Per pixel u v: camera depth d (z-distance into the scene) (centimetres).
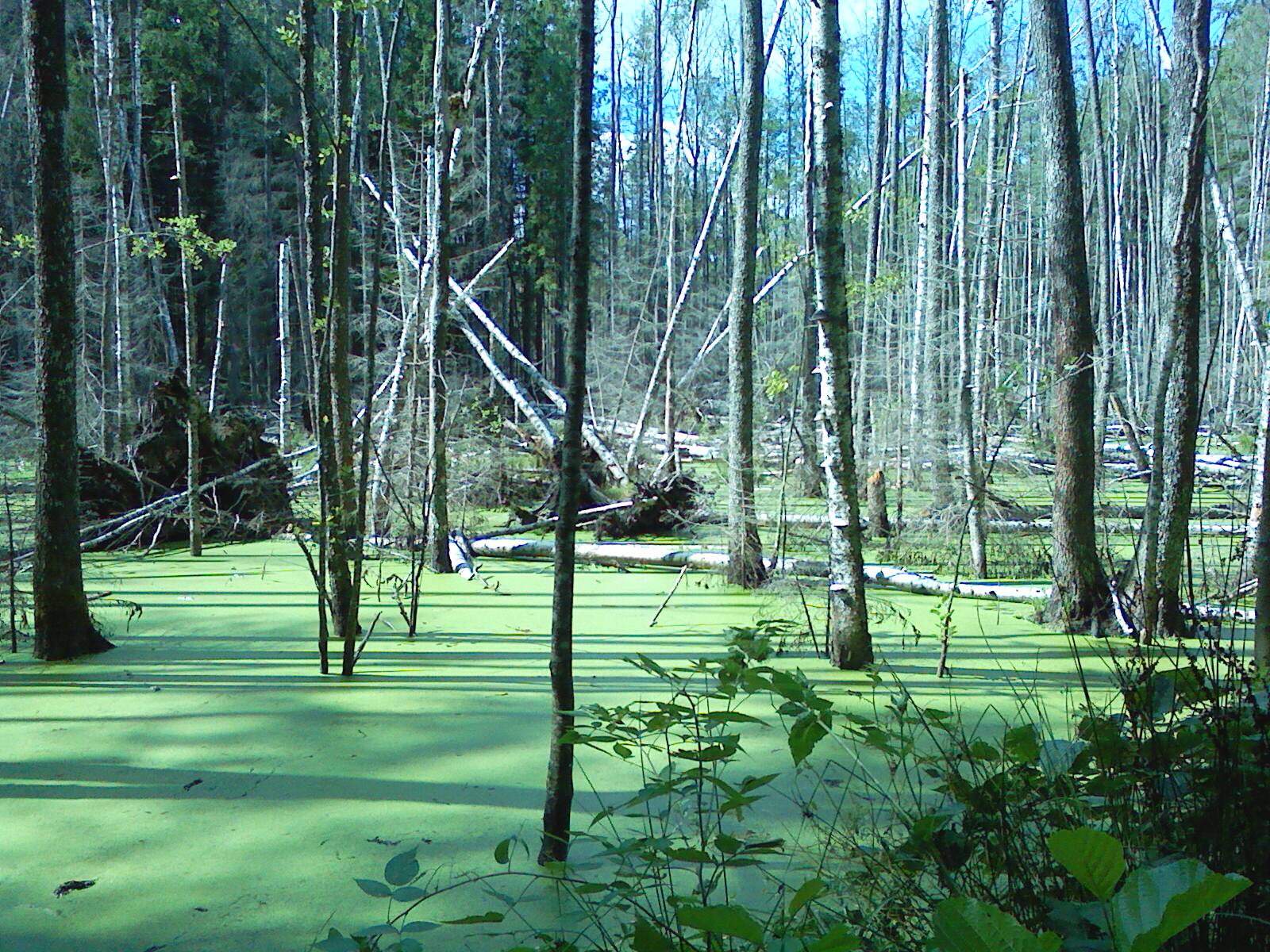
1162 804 267
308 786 419
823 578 895
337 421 687
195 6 2212
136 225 1781
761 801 385
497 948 290
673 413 1338
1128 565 691
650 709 508
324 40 1441
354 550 596
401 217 1301
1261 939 223
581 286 316
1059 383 713
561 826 333
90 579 912
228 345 2534
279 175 2614
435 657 644
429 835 371
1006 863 267
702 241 1306
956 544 1042
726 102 2600
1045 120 707
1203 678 291
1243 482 975
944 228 1416
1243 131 2080
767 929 263
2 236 1205
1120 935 142
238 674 598
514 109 2425
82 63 2028
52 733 489
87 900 325
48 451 628
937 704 513
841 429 601
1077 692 536
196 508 1060
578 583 925
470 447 1273
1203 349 1473
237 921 310
